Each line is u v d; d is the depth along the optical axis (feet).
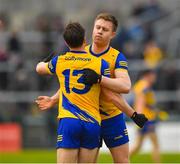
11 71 181.78
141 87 123.75
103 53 72.95
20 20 217.56
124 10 220.64
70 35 68.69
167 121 175.83
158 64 185.47
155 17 211.20
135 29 200.64
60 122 69.26
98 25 72.28
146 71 123.95
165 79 183.62
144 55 188.24
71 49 69.82
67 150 68.44
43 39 193.26
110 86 68.69
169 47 203.21
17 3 227.20
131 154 127.65
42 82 181.27
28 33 199.93
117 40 190.08
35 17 217.56
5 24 208.64
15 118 172.55
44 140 171.42
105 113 74.64
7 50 186.80
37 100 75.05
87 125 68.64
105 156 148.46
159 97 183.01
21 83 180.55
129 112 72.69
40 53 192.13
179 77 186.60
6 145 166.91
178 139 165.48
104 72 69.05
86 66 68.80
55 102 74.64
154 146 127.03
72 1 225.76
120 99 72.08
